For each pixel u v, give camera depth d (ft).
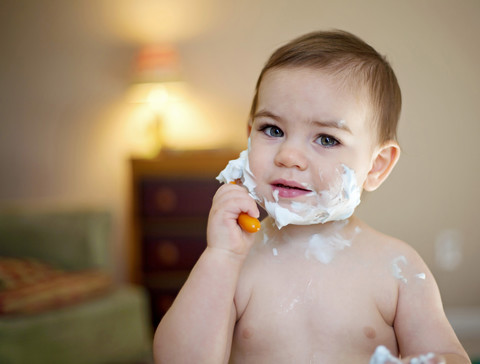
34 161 11.77
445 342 2.57
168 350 2.53
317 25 11.26
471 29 11.02
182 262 9.91
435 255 11.37
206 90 11.59
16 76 11.64
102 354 7.98
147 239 9.90
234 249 2.60
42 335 7.41
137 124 11.68
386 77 2.89
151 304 9.93
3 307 7.33
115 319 8.16
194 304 2.54
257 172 2.70
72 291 7.96
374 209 11.35
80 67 11.64
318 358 2.65
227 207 2.62
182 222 9.87
